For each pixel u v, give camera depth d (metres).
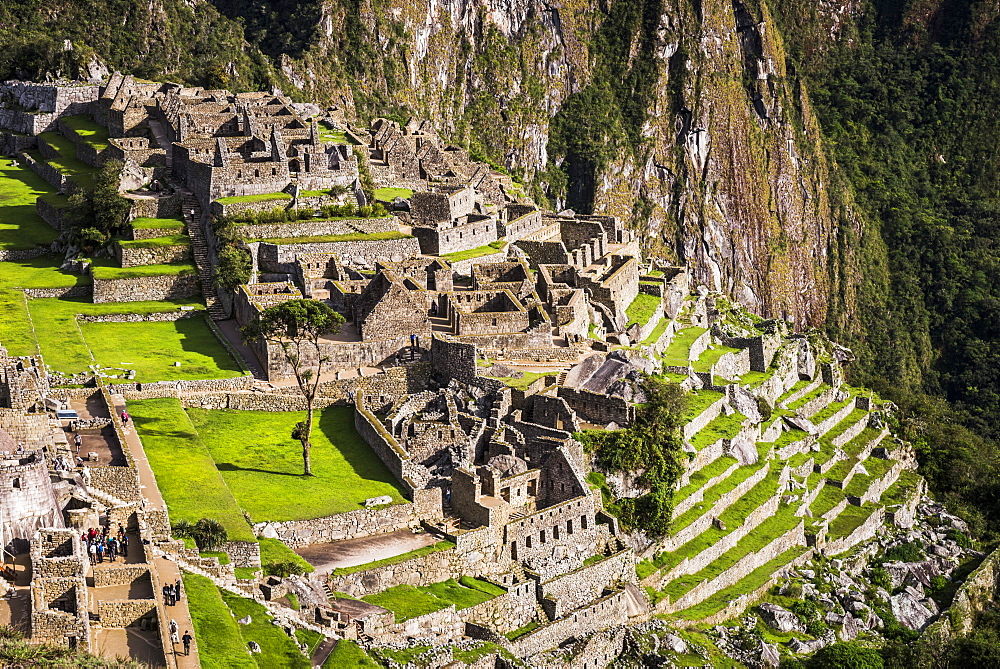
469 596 138.75
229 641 106.69
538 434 161.25
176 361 170.88
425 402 161.38
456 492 148.75
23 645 91.62
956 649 184.88
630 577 159.62
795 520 197.50
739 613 173.50
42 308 188.38
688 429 188.88
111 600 102.12
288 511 139.25
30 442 121.88
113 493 123.06
